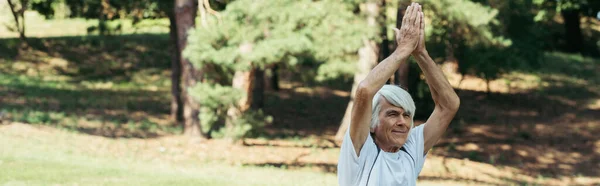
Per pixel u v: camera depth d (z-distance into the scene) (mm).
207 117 17094
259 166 17672
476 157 24281
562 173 23406
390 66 2750
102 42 38625
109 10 23188
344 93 33844
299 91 33469
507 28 27875
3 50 35344
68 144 17547
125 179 9914
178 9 19922
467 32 20125
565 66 41656
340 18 16359
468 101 33656
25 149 13648
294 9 15539
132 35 40812
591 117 32188
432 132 3090
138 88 32375
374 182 2793
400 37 2840
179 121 25578
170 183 9820
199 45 15695
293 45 15133
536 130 29547
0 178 9031
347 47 16297
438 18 19000
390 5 18312
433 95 3150
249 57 15328
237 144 21000
